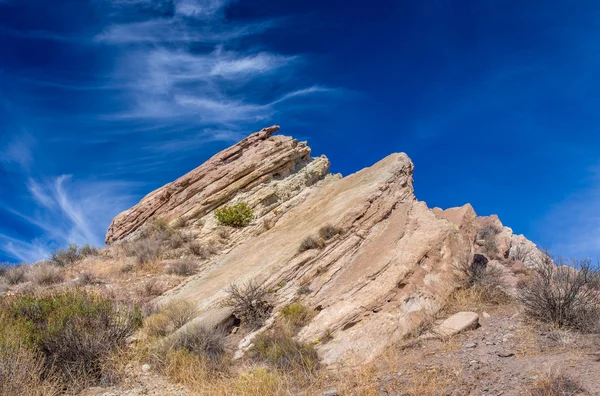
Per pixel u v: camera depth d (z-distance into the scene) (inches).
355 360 336.8
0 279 640.4
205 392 293.7
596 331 320.8
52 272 642.8
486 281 464.1
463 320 378.0
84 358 313.9
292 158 925.8
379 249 506.3
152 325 412.5
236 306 447.8
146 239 784.9
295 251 528.7
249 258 608.4
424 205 621.6
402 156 757.3
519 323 369.1
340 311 416.2
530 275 552.4
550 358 275.4
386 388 271.0
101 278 633.0
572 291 358.3
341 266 504.7
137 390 298.2
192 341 371.2
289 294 470.3
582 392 217.3
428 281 456.1
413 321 389.1
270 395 283.6
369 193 619.5
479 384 253.0
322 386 299.3
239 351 387.2
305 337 392.5
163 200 925.8
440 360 304.0
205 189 882.1
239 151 946.1
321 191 866.1
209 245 752.3
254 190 864.9
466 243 543.2
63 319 339.3
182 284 598.9
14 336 304.2
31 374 273.6
